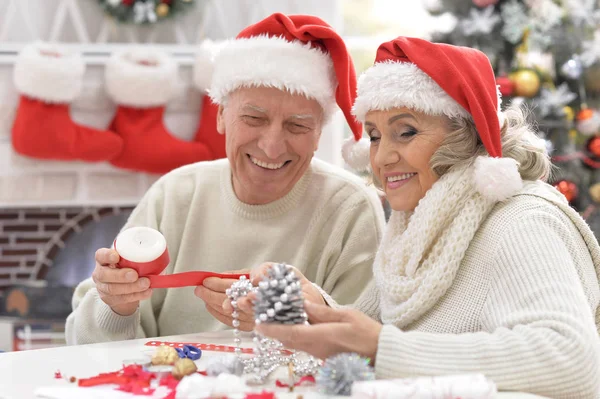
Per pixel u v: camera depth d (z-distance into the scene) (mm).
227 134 1688
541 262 1088
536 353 1000
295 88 1577
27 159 3271
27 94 3084
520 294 1085
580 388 994
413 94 1241
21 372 1164
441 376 989
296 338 1036
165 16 3418
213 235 1788
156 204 1841
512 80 3188
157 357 1185
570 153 3277
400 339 1037
